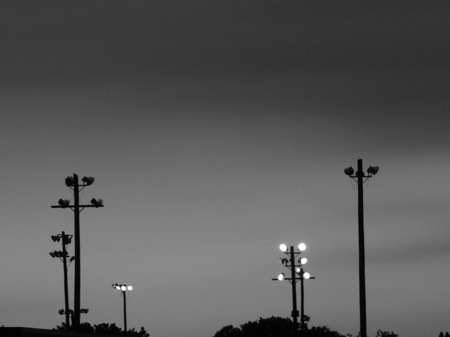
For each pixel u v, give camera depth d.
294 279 121.62
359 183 94.31
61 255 116.69
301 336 139.00
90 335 66.44
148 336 131.00
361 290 94.62
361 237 94.62
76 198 97.38
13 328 58.06
